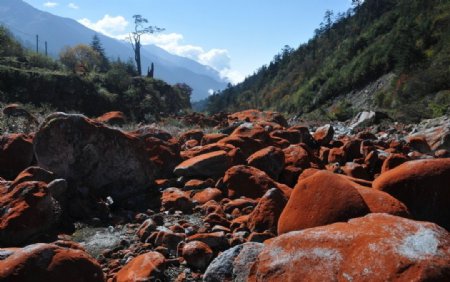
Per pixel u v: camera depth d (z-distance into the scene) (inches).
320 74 2374.5
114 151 249.6
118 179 253.6
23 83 1269.7
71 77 1406.3
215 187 251.6
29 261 120.7
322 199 150.0
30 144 274.8
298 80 2933.1
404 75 1337.4
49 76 1346.0
